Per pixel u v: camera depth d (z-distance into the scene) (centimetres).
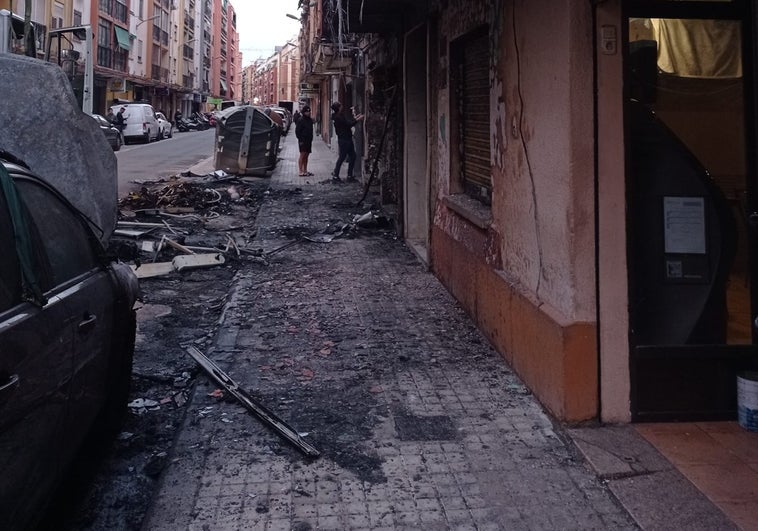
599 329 410
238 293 747
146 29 5781
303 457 389
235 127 1877
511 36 507
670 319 419
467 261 655
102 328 361
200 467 377
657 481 354
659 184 417
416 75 978
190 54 8056
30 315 269
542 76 442
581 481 361
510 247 527
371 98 1429
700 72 414
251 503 341
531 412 443
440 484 359
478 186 669
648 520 322
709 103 415
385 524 324
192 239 1057
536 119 456
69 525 341
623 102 398
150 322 672
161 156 2744
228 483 360
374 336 602
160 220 1194
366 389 486
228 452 396
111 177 625
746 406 405
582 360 411
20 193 303
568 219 407
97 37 4406
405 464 380
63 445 304
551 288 441
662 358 414
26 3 1178
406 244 1009
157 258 927
